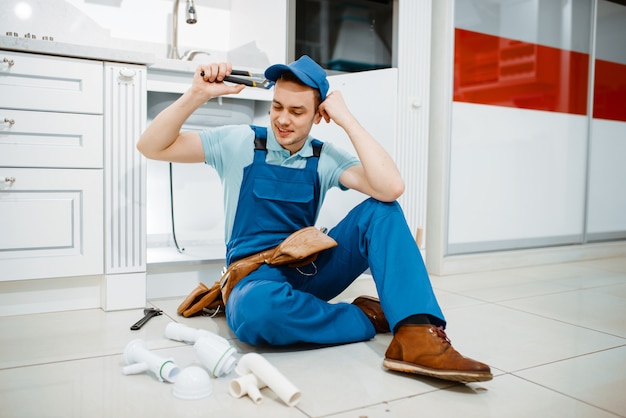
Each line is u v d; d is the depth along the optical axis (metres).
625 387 1.38
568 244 3.58
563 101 3.44
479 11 3.04
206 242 2.85
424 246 2.95
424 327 1.40
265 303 1.50
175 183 2.76
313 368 1.48
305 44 2.72
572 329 1.91
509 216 3.27
